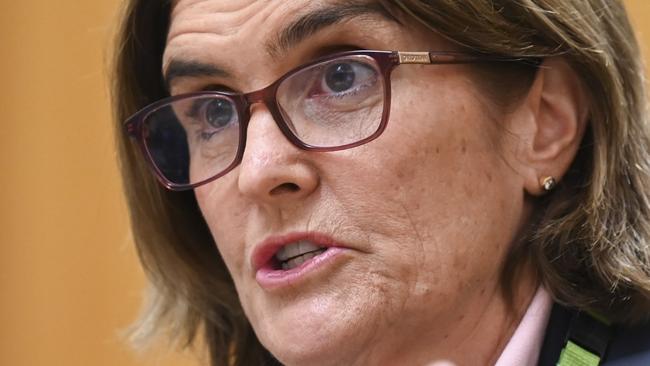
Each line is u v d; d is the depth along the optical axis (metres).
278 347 3.37
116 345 6.39
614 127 3.49
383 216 3.22
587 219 3.44
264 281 3.40
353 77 3.26
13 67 6.74
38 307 6.59
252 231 3.44
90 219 6.55
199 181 3.68
